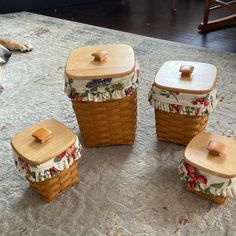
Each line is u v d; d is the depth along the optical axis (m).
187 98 1.14
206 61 1.90
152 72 1.83
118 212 1.09
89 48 1.31
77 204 1.13
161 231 1.03
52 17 2.68
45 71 1.93
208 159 1.03
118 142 1.34
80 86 1.14
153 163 1.27
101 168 1.26
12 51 2.16
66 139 1.08
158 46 2.11
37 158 1.01
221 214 1.06
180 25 2.45
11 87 1.80
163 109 1.20
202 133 1.14
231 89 1.64
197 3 2.81
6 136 1.46
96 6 2.89
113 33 2.34
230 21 2.35
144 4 2.87
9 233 1.05
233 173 0.97
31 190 1.20
